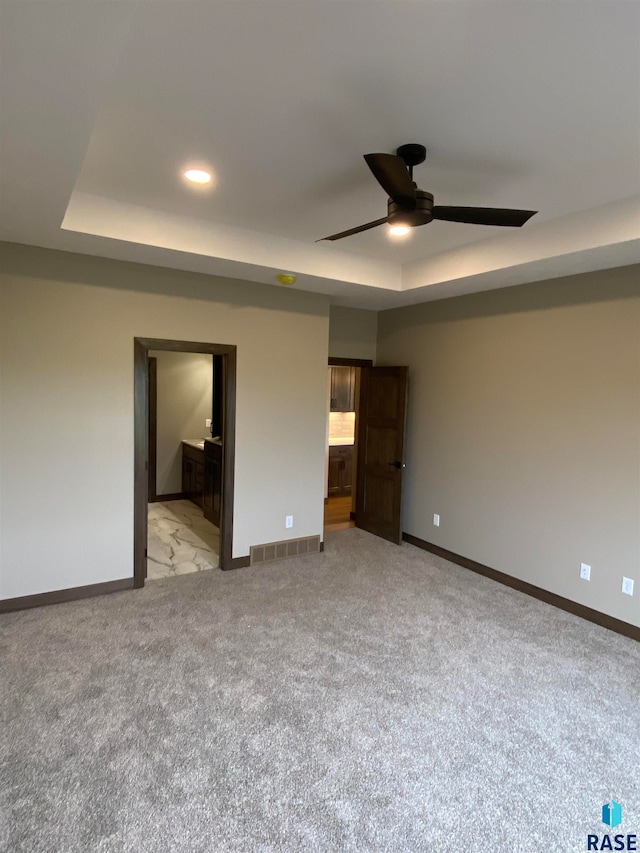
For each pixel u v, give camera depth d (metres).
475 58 1.67
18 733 2.36
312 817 1.96
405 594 4.12
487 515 4.56
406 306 5.47
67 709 2.54
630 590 3.48
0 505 3.51
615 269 3.54
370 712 2.59
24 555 3.62
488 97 1.92
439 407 5.09
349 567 4.72
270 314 4.56
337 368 7.48
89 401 3.77
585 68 1.72
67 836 1.85
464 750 2.34
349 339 5.73
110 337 3.81
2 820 1.90
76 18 1.24
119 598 3.88
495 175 2.63
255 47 1.63
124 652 3.10
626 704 2.71
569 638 3.44
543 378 4.04
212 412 7.19
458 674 2.96
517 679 2.92
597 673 3.00
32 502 3.62
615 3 1.40
